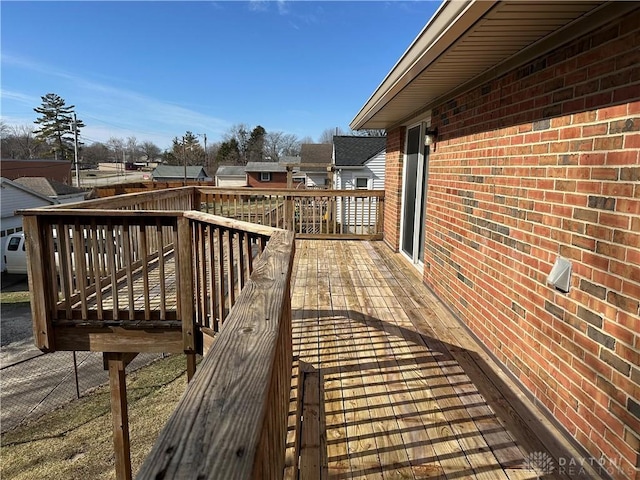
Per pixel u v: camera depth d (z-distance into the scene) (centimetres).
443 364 276
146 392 652
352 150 1858
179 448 56
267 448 85
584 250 190
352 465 179
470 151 329
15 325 1015
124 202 438
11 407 653
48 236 320
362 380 253
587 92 189
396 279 486
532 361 232
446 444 194
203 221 293
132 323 328
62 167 3456
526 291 240
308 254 625
